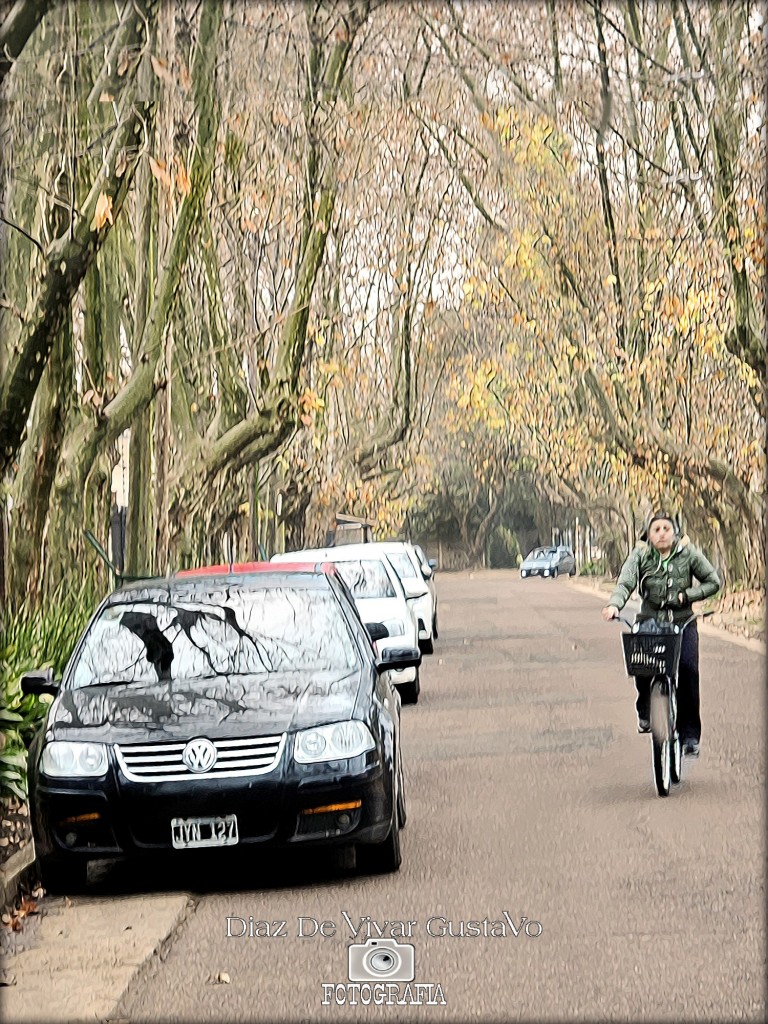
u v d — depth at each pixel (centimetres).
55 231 1611
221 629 1005
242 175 2778
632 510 5900
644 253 3697
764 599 3694
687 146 3003
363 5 2480
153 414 2505
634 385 3944
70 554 1947
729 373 4259
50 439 1645
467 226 3934
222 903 870
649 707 1183
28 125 1672
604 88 2866
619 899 833
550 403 5100
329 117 2569
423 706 1894
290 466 4797
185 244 2030
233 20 2366
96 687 967
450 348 5481
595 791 1208
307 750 899
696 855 944
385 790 912
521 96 3244
